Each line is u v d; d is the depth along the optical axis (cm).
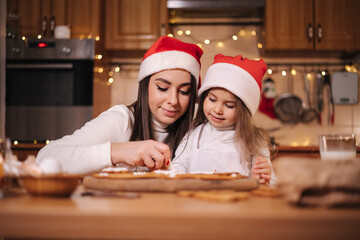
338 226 47
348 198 52
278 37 289
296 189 53
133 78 321
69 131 261
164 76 126
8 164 71
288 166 55
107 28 296
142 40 295
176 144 137
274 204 57
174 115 129
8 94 261
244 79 132
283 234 47
